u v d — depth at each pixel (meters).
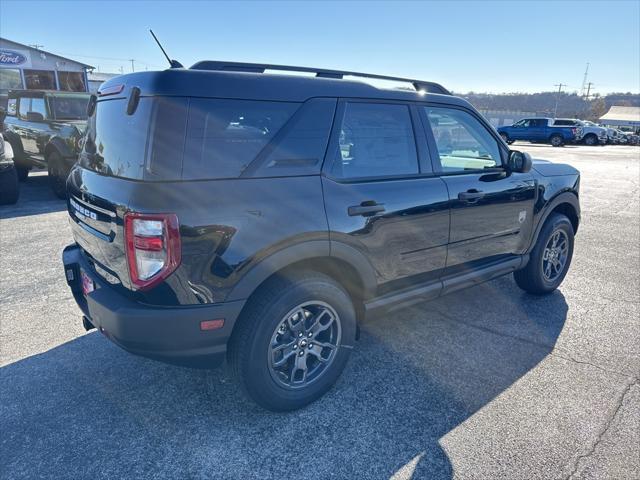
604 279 4.67
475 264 3.41
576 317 3.77
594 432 2.39
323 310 2.53
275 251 2.23
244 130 2.20
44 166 8.40
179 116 2.04
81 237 2.64
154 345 2.10
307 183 2.35
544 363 3.06
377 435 2.37
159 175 2.00
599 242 6.10
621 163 17.59
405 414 2.54
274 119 2.29
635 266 5.09
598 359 3.12
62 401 2.61
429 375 2.92
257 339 2.29
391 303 2.86
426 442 2.32
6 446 2.26
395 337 3.43
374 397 2.69
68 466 2.14
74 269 2.79
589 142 29.42
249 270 2.17
